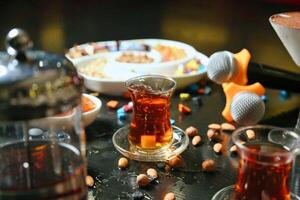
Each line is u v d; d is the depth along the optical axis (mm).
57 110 361
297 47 652
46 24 1286
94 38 1181
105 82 749
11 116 347
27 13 1390
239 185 441
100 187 515
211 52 1104
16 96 348
